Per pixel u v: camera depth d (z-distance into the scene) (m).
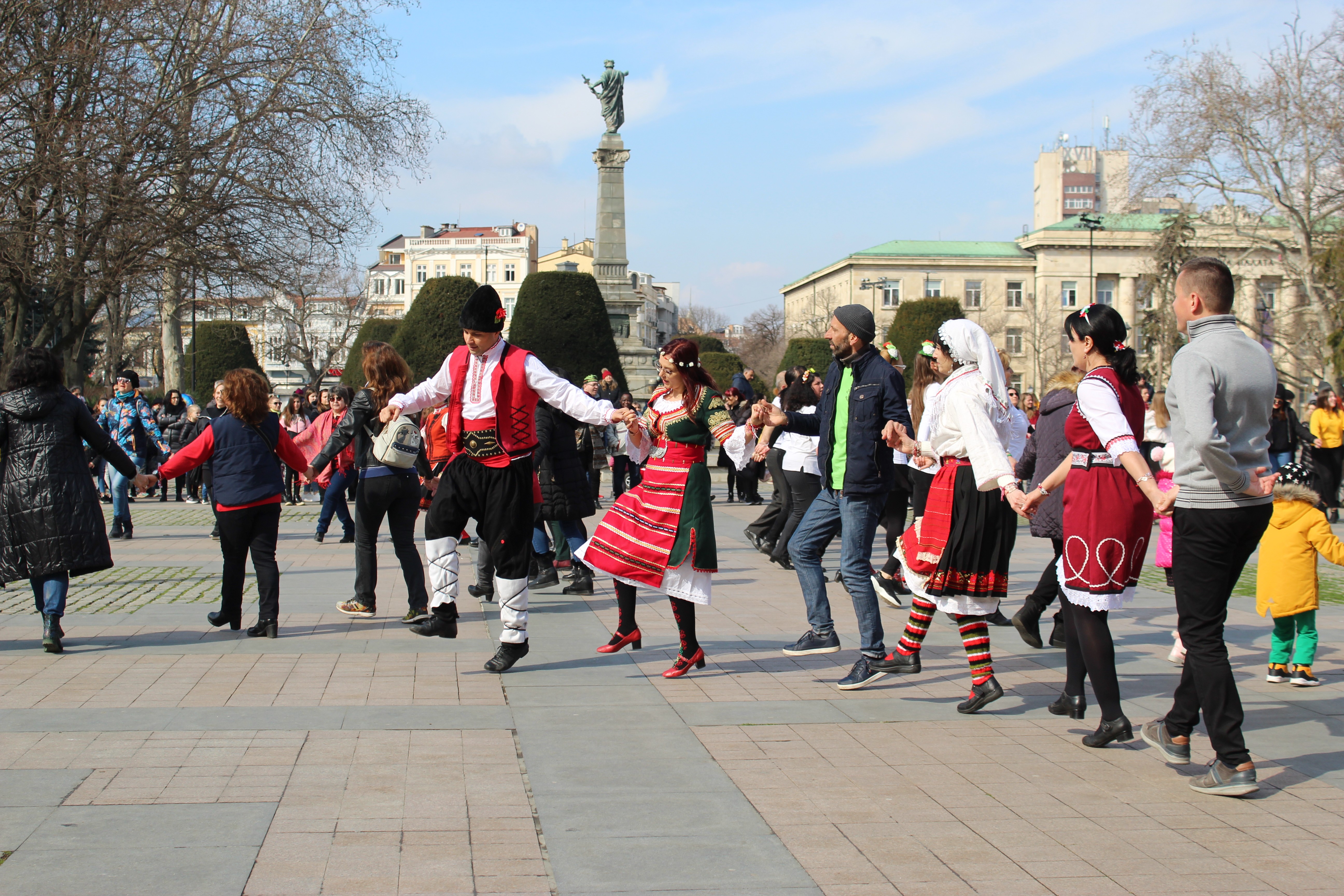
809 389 10.55
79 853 3.49
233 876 3.33
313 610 8.52
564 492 9.24
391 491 7.63
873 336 6.26
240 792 4.11
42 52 20.02
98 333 48.53
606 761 4.57
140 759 4.50
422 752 4.66
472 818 3.87
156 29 21.69
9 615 8.09
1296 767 4.60
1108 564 4.86
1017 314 75.19
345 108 23.50
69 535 6.62
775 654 6.88
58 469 6.68
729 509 19.39
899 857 3.56
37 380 6.72
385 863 3.46
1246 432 4.31
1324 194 29.09
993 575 5.36
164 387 33.84
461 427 6.30
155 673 6.14
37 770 4.34
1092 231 58.34
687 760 4.61
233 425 7.21
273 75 22.89
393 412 6.36
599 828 3.79
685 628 6.19
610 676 6.21
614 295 40.19
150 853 3.50
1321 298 28.67
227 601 7.38
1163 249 39.53
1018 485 5.37
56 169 19.77
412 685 5.91
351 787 4.19
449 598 6.61
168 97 21.77
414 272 105.88
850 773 4.46
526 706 5.49
